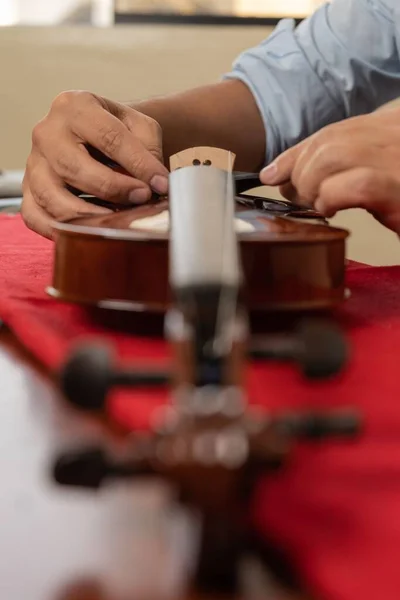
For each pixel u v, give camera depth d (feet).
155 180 2.73
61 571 0.99
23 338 2.00
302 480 1.17
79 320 2.04
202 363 1.01
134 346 1.84
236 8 8.16
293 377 1.63
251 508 1.02
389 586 0.92
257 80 4.44
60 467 0.91
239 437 0.90
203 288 1.16
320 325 1.18
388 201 2.47
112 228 2.06
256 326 2.00
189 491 0.90
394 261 8.14
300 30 4.67
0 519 1.13
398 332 2.02
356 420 1.00
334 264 1.98
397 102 7.48
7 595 0.94
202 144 4.17
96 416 1.54
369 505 1.11
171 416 0.95
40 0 8.26
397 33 4.50
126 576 0.98
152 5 8.16
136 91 8.10
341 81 4.51
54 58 8.01
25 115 8.11
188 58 8.04
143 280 1.90
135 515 1.14
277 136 4.42
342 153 2.49
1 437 1.43
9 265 2.97
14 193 6.15
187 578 0.98
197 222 1.61
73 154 2.85
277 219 2.24
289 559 1.01
